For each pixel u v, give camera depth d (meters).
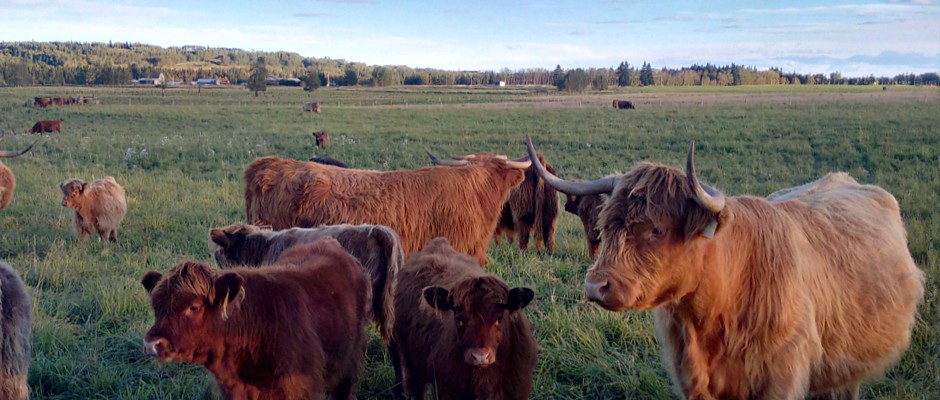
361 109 61.75
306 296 5.04
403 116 50.69
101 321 7.42
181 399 5.84
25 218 13.16
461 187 8.85
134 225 12.66
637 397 5.78
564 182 4.31
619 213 3.88
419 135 34.25
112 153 25.27
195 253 10.39
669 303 4.23
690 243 3.83
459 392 4.98
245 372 4.63
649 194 3.81
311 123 44.34
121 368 6.43
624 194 3.92
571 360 6.35
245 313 4.50
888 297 4.80
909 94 76.69
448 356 4.93
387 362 6.74
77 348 6.77
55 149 27.00
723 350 4.25
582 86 114.50
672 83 157.38
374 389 6.30
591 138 30.92
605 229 3.93
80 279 9.07
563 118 45.41
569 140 30.28
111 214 11.62
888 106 48.91
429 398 5.88
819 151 23.86
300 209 8.52
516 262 10.12
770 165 21.06
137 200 14.93
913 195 14.02
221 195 15.61
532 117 47.00
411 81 171.25
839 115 40.09
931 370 5.71
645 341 6.65
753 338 4.22
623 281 3.80
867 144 24.73
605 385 5.95
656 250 3.82
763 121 37.34
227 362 4.51
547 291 8.44
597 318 7.12
